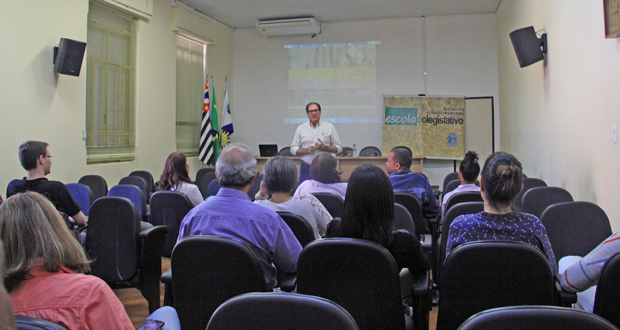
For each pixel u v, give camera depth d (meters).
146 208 3.81
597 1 3.11
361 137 8.10
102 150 5.52
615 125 2.82
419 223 2.86
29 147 2.80
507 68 6.70
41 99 4.52
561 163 4.05
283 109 8.40
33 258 1.02
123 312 1.10
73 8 4.89
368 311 1.43
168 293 1.98
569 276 1.44
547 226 2.10
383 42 8.01
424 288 1.64
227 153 1.80
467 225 1.61
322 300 0.88
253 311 0.89
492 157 1.63
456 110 7.68
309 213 2.17
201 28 7.45
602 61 3.03
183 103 7.37
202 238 1.45
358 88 8.10
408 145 7.79
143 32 6.16
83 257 1.13
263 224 1.72
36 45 4.46
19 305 1.00
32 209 1.05
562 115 4.00
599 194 3.13
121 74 5.84
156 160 6.50
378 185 1.60
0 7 4.09
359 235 1.62
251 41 8.54
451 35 7.77
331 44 8.20
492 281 1.37
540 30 4.70
